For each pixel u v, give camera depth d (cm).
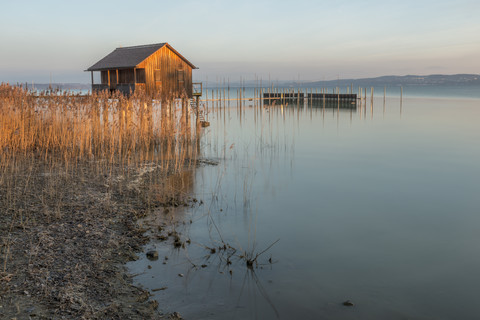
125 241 877
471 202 1312
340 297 692
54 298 604
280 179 1605
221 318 612
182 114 2091
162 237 921
